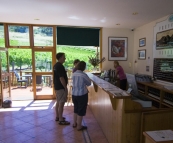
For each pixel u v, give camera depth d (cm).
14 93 615
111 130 247
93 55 558
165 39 399
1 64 459
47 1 298
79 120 298
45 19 436
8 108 439
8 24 493
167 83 392
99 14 384
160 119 210
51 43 528
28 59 534
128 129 208
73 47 545
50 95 539
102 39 548
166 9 345
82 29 535
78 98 283
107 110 269
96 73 520
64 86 309
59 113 328
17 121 347
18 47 507
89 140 267
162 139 119
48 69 532
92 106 403
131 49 573
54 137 277
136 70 559
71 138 273
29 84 657
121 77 474
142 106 220
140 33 527
